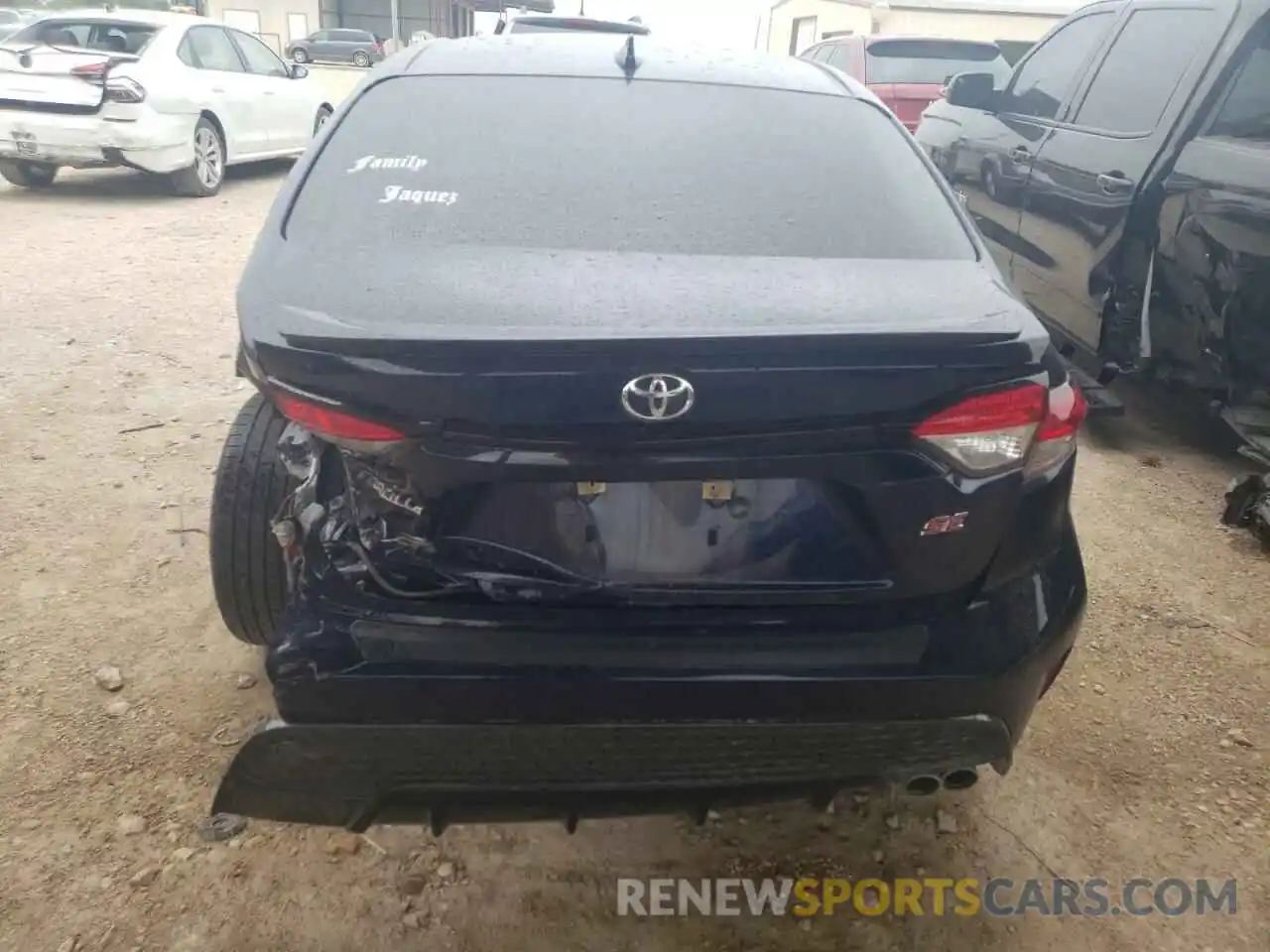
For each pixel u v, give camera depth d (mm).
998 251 5730
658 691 1891
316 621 1944
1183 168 4188
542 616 1921
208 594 3295
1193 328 4254
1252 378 4117
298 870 2352
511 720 1898
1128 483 4391
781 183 2393
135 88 8961
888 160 2561
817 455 1832
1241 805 2648
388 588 1935
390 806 1955
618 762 1913
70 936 2160
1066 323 5020
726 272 2078
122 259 7285
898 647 1957
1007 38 21828
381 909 2271
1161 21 4723
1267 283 3811
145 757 2623
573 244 2154
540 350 1720
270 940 2186
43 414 4559
